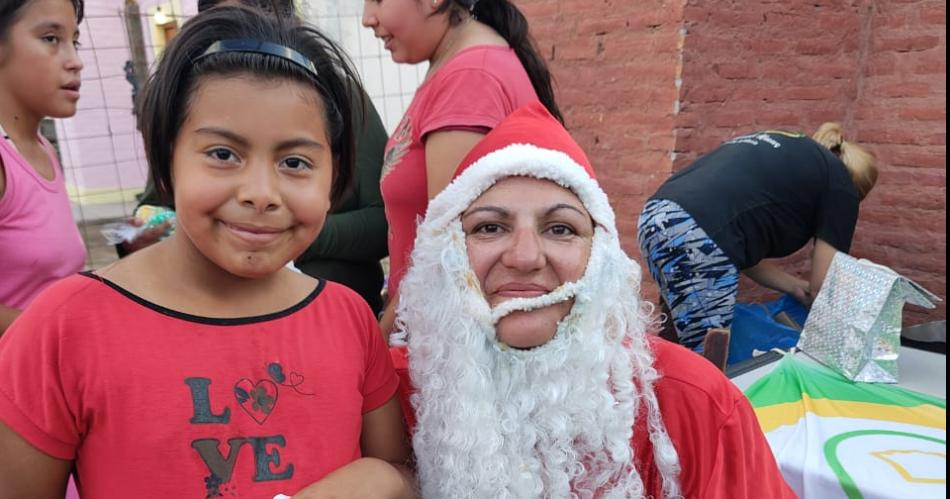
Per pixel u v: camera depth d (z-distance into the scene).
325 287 0.94
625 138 2.96
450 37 1.52
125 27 3.71
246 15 0.83
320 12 3.26
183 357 0.78
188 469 0.76
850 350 1.64
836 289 1.74
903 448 1.33
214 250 0.78
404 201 1.50
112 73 4.04
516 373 0.96
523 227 0.93
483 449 0.94
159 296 0.81
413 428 1.05
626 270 1.04
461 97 1.36
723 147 2.18
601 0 2.94
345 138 0.94
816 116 2.96
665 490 1.01
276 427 0.81
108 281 0.80
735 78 2.78
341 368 0.88
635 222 2.98
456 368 0.97
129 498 0.75
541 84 1.58
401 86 3.69
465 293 0.97
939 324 2.05
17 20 1.27
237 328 0.82
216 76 0.77
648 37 2.78
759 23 2.76
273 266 0.80
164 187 0.85
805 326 1.80
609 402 0.97
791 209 2.03
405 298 1.09
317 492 0.78
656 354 1.07
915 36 2.71
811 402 1.53
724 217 1.97
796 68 2.88
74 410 0.74
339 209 1.93
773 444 1.39
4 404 0.72
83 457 0.76
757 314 2.33
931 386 1.61
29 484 0.74
